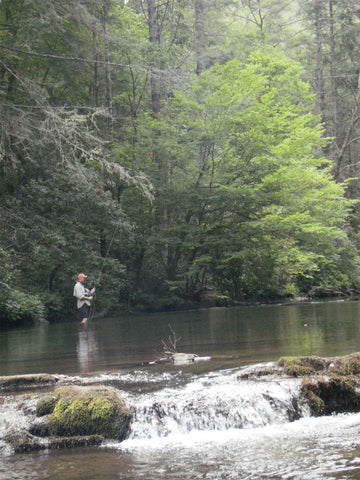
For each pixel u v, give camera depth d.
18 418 5.39
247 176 23.47
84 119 19.42
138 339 11.79
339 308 18.98
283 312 18.36
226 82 23.39
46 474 4.34
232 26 45.06
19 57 20.84
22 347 11.08
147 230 24.03
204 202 23.69
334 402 6.19
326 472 4.10
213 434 5.31
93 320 18.97
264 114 23.42
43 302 18.45
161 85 23.84
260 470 4.23
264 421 5.61
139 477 4.19
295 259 25.28
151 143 23.17
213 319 16.75
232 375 6.93
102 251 22.94
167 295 24.14
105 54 24.77
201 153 23.95
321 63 39.47
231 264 24.11
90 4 23.08
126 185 23.33
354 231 35.03
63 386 6.24
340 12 38.12
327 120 41.81
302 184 25.64
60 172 20.30
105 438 5.21
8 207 19.31
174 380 6.89
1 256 17.06
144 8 34.81
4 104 18.75
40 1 19.78
